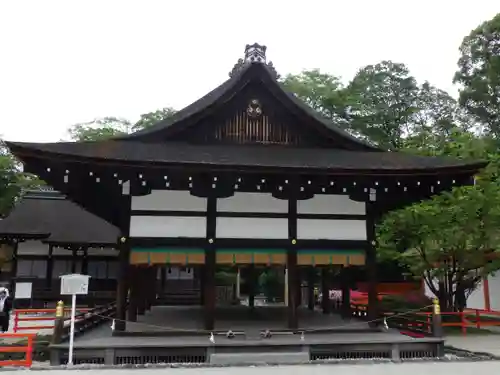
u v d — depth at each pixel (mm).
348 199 14875
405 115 45625
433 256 20859
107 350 11703
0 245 33875
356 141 16641
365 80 46250
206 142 15797
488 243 19297
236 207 14188
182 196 13977
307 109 16656
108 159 12383
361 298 25531
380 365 11633
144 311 18828
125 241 13438
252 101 16016
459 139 23500
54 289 31688
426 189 14961
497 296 28562
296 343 12398
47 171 12711
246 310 20859
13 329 19859
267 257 14062
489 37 42375
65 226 32688
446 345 15047
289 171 13328
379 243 22578
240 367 11211
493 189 19172
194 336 13203
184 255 13672
